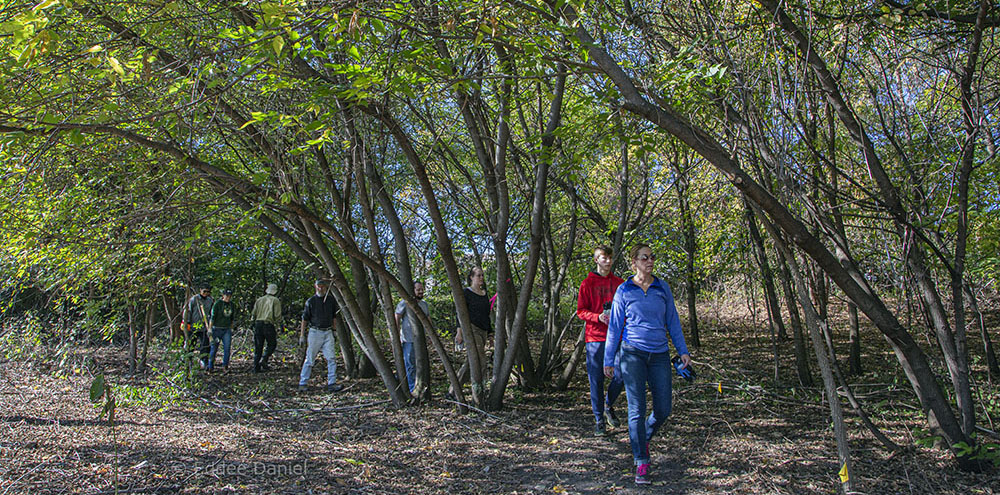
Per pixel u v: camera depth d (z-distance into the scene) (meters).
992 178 5.47
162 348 10.52
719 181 6.91
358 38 3.60
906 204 4.79
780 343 11.35
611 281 5.50
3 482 3.91
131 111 4.34
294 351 11.72
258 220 6.23
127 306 8.85
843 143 5.50
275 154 5.27
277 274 13.85
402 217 9.52
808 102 4.56
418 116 5.70
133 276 7.95
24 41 3.05
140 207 5.68
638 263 4.38
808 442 4.86
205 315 9.60
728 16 4.65
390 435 5.46
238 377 9.36
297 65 4.93
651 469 4.41
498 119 7.21
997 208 5.96
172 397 7.12
